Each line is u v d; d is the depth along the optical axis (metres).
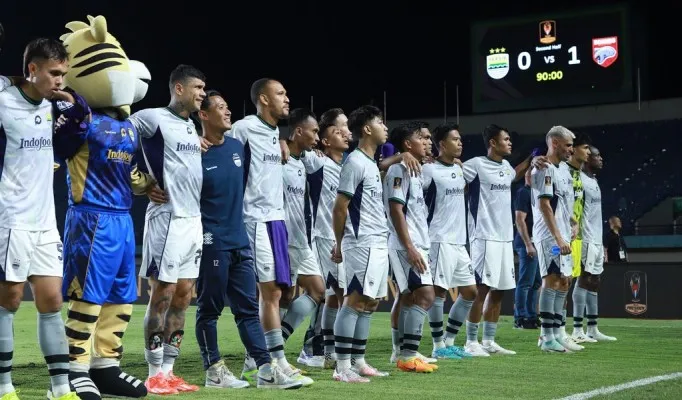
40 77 3.87
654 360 6.74
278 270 5.22
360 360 5.60
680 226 20.92
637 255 16.14
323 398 4.54
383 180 6.13
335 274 6.34
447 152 6.86
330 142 6.83
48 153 4.00
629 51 20.64
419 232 6.19
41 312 3.96
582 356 7.08
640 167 22.03
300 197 6.29
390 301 13.88
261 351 5.00
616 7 20.75
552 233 7.55
